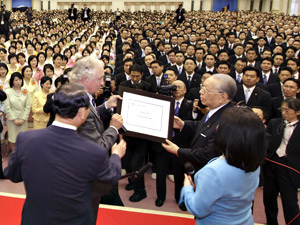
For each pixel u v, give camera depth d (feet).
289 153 7.93
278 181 8.12
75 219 3.85
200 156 5.98
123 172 11.87
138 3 82.99
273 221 8.59
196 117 10.41
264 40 24.41
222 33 32.91
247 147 3.67
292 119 7.98
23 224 3.94
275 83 13.96
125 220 7.62
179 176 9.50
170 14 61.36
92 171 3.80
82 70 5.07
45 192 3.69
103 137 5.05
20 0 84.74
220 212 4.00
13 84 12.66
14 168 3.98
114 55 25.20
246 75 11.62
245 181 3.90
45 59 19.88
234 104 6.93
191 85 15.16
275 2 67.72
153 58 17.80
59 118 3.92
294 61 16.08
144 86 12.31
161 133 6.75
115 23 53.47
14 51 22.40
